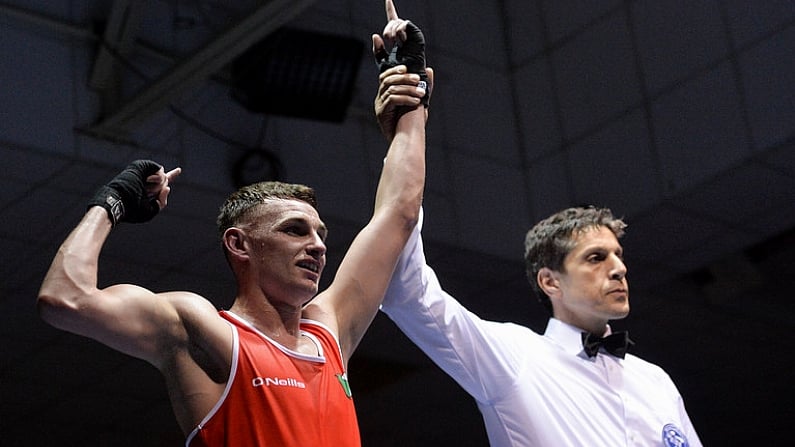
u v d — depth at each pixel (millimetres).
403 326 3271
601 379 3465
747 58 6980
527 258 3787
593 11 7848
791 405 10406
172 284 7410
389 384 9078
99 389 8320
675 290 8312
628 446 3357
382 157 7398
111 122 6191
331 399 2447
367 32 7480
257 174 6797
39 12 6227
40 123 6082
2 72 6039
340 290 2754
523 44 8242
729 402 10250
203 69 5973
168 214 6699
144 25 6570
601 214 3711
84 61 6355
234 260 2627
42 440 8945
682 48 7324
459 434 10188
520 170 8000
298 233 2631
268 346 2463
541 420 3328
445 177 7594
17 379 8062
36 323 7434
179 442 9273
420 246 3168
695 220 7496
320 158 7113
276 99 6551
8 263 6883
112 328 2338
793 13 6816
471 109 7918
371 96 7430
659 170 7309
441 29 7988
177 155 6551
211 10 6844
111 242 6836
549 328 3637
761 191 7203
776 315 8758
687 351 9305
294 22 7137
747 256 8109
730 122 7004
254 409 2350
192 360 2402
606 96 7668
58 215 6605
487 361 3307
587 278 3570
